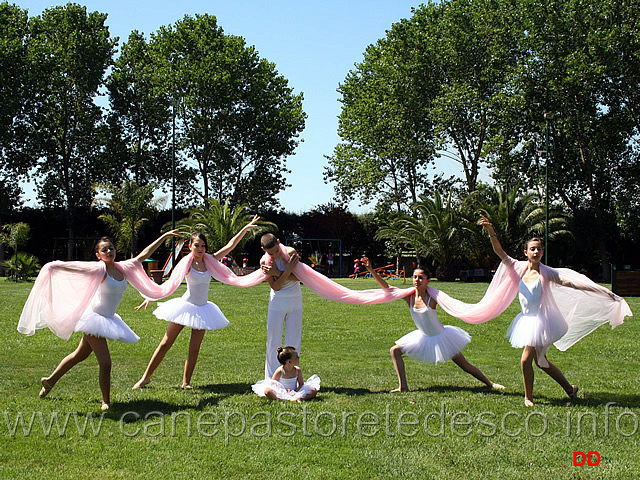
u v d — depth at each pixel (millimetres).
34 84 41094
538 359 6551
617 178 38438
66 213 44781
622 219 37250
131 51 46438
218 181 47750
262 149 46469
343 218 48219
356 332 11914
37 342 10273
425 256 34781
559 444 5176
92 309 6559
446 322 13391
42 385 6910
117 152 45125
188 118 45281
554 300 6750
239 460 4754
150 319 13312
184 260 7363
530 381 6484
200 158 47188
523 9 34438
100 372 6258
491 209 33781
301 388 6719
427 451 4988
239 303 17344
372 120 40500
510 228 33812
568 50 33469
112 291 6602
